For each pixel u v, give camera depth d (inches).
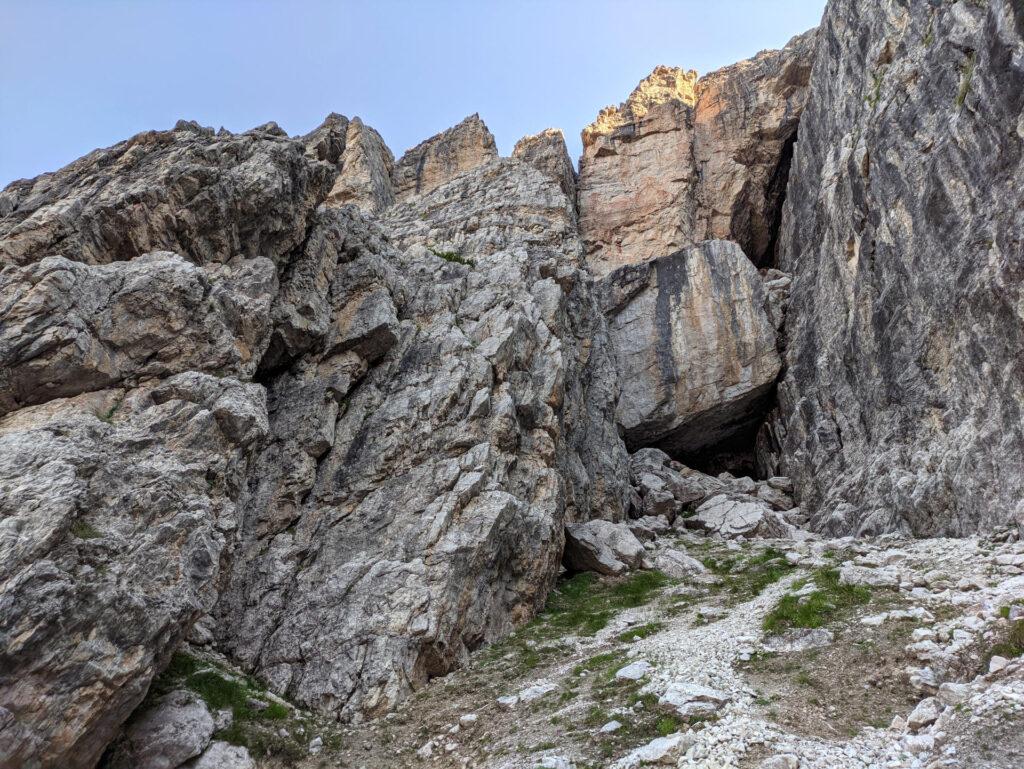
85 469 557.6
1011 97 891.4
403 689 701.9
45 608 469.4
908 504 1016.2
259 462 920.3
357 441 965.2
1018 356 827.4
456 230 1804.9
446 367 1039.6
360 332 1029.2
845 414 1370.6
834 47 1717.5
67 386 658.2
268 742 601.0
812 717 508.1
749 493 1581.0
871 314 1269.7
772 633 664.4
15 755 449.1
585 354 1520.7
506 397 1054.4
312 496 918.4
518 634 866.8
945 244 1017.5
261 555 850.1
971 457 894.4
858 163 1337.4
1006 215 875.4
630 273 1910.7
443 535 837.2
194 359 742.5
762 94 2338.8
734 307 1792.6
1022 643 529.0
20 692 456.4
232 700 641.0
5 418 625.3
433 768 557.9
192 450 657.6
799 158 1945.1
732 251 1845.5
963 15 1082.1
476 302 1224.8
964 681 524.4
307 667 730.2
